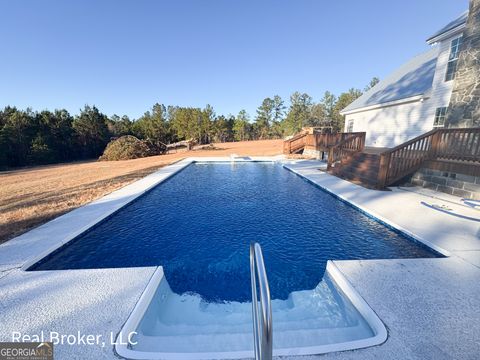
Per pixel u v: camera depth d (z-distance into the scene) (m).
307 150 19.12
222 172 13.90
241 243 5.11
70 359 2.00
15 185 10.65
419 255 4.16
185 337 2.44
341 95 51.28
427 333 2.19
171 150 32.44
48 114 30.81
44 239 4.61
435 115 10.38
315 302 3.22
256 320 1.78
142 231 5.70
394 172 7.96
